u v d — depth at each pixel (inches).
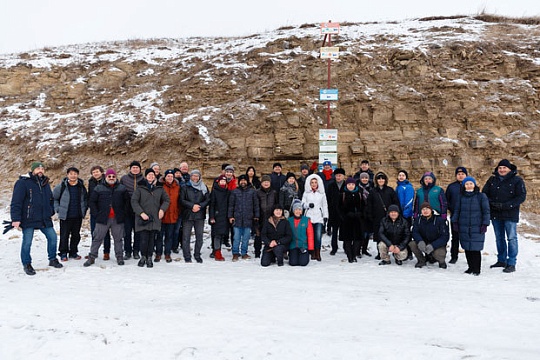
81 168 608.7
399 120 595.5
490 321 190.4
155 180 326.6
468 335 171.5
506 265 311.4
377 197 353.7
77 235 343.9
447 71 636.7
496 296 233.1
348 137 587.8
